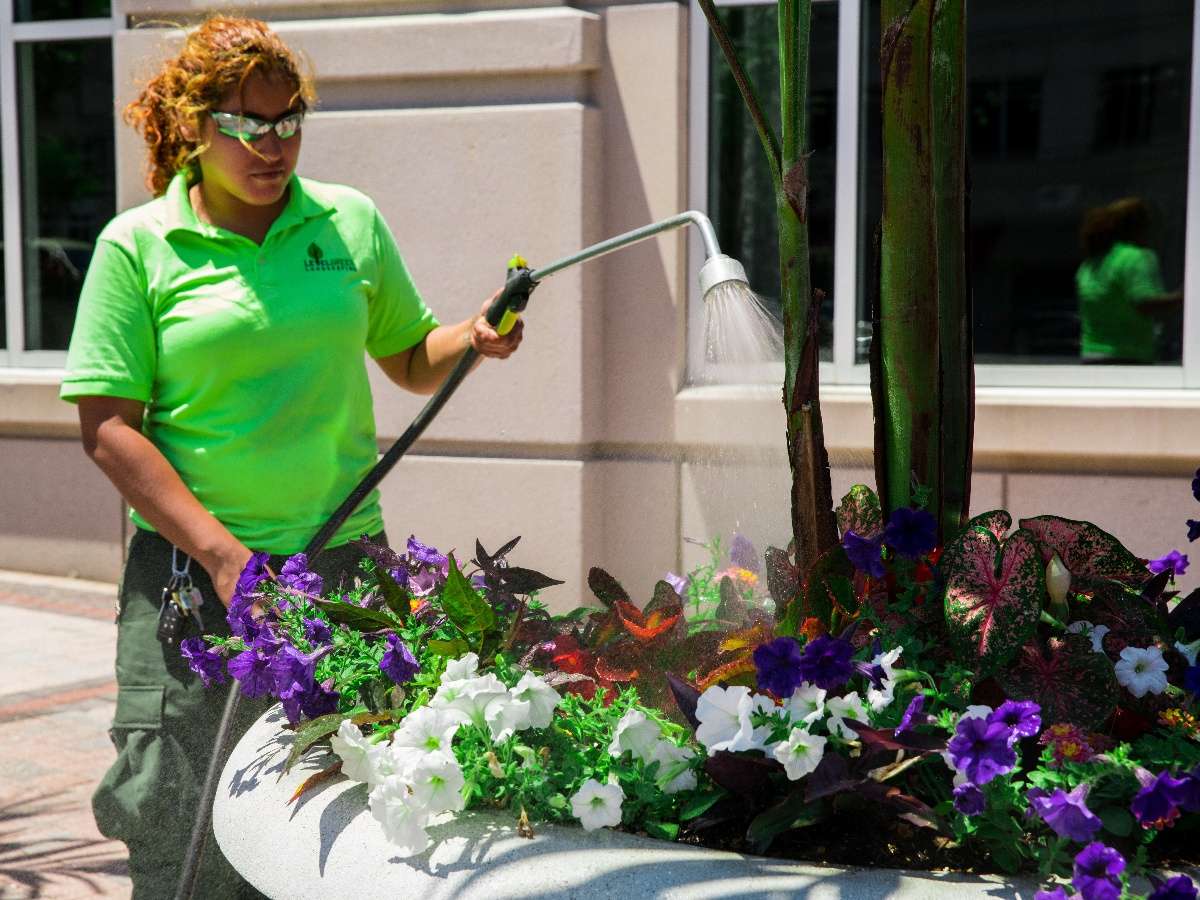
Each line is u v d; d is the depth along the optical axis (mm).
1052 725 1639
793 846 1631
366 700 1934
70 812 4004
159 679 2559
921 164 1869
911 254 1895
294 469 2598
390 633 1944
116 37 5523
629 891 1451
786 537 2867
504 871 1510
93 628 5902
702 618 2248
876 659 1674
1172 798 1499
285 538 2607
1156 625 1831
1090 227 4922
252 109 2496
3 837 3826
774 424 3004
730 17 5035
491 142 5012
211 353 2541
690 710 1712
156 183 2732
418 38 5039
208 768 2283
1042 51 4934
